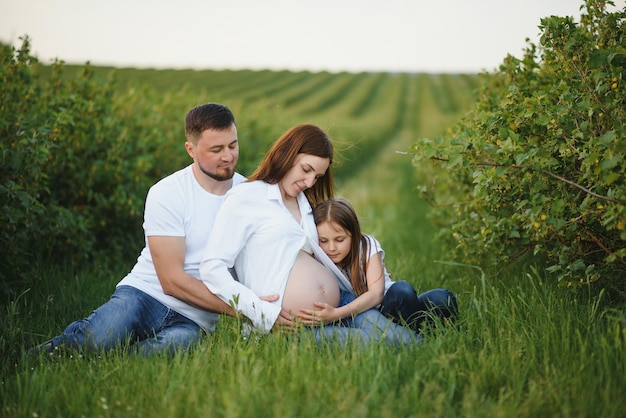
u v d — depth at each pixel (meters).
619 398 2.84
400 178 15.11
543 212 3.83
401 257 6.37
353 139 20.38
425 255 6.58
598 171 3.37
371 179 15.62
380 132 27.69
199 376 3.08
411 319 3.92
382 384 2.96
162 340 3.73
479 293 4.66
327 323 3.80
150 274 3.94
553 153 3.90
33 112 5.79
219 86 53.84
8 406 2.97
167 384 3.09
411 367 3.17
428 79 70.81
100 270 5.76
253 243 3.83
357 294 4.07
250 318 3.71
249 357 3.32
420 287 5.22
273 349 3.35
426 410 2.79
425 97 57.25
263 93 52.97
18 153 4.78
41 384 3.07
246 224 3.78
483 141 3.79
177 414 2.77
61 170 5.94
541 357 3.32
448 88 63.69
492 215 4.67
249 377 3.01
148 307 3.88
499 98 5.38
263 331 3.70
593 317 3.66
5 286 4.80
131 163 6.79
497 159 3.78
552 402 2.84
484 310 3.79
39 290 4.98
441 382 3.05
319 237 4.01
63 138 5.70
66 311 4.67
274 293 3.78
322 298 3.81
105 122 6.51
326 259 3.98
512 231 4.31
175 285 3.79
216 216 3.85
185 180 3.94
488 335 3.51
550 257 4.16
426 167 7.57
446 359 3.10
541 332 3.55
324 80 67.56
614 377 3.04
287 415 2.68
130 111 8.12
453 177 5.58
